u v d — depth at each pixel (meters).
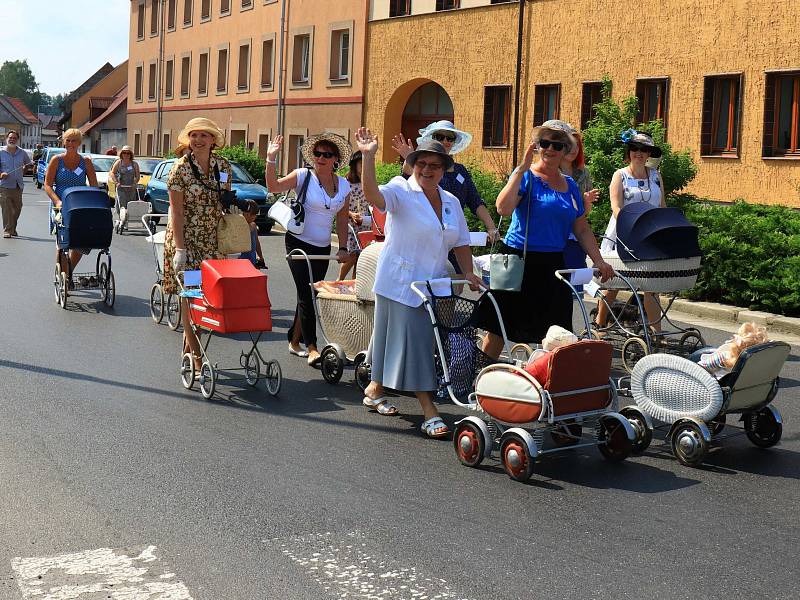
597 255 8.18
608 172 17.67
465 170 9.38
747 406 7.25
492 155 28.69
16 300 13.91
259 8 42.88
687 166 17.66
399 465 6.94
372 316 9.12
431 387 7.57
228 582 4.93
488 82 28.78
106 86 87.00
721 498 6.37
